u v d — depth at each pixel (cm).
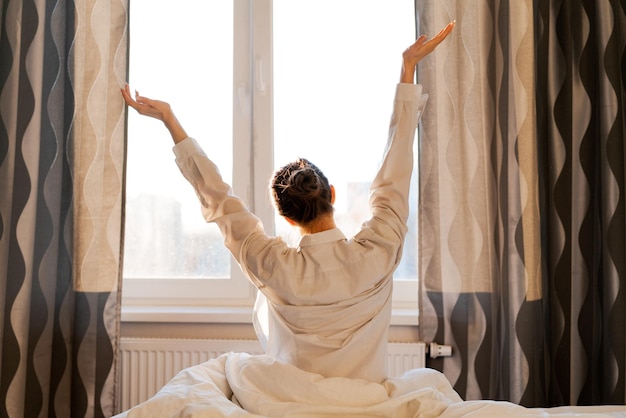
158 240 230
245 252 142
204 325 218
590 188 201
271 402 129
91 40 206
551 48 203
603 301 198
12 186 203
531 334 191
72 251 206
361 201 228
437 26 205
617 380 193
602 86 197
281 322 142
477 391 198
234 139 227
